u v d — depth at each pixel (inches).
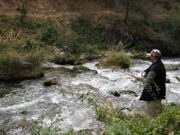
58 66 673.6
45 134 218.2
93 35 1078.4
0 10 983.6
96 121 297.6
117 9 1279.5
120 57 707.4
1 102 414.0
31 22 982.4
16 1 1056.8
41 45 843.4
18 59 566.3
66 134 239.0
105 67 679.7
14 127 312.2
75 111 346.3
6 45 693.3
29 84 513.7
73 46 891.4
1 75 538.6
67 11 1166.3
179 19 1307.8
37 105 393.1
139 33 1191.6
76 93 415.2
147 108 296.2
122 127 206.4
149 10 1296.8
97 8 1253.7
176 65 859.4
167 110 224.1
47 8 1123.9
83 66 646.5
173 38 1254.3
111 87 496.1
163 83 295.9
